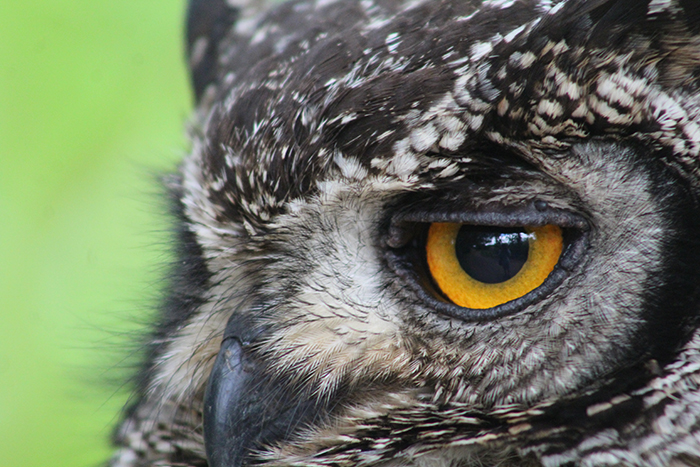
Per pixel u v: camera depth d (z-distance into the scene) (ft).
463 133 3.26
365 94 3.27
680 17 3.24
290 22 3.38
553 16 3.25
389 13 3.32
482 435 3.31
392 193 3.28
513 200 3.26
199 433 3.41
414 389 3.31
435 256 3.29
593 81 3.25
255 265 3.32
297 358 3.31
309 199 3.29
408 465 3.33
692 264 3.26
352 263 3.30
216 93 3.42
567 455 3.29
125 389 3.44
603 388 3.28
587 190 3.26
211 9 3.51
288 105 3.29
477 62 3.26
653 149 3.25
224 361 3.32
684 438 3.27
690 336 3.26
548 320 3.27
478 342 3.28
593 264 3.26
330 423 3.32
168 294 3.39
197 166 3.36
